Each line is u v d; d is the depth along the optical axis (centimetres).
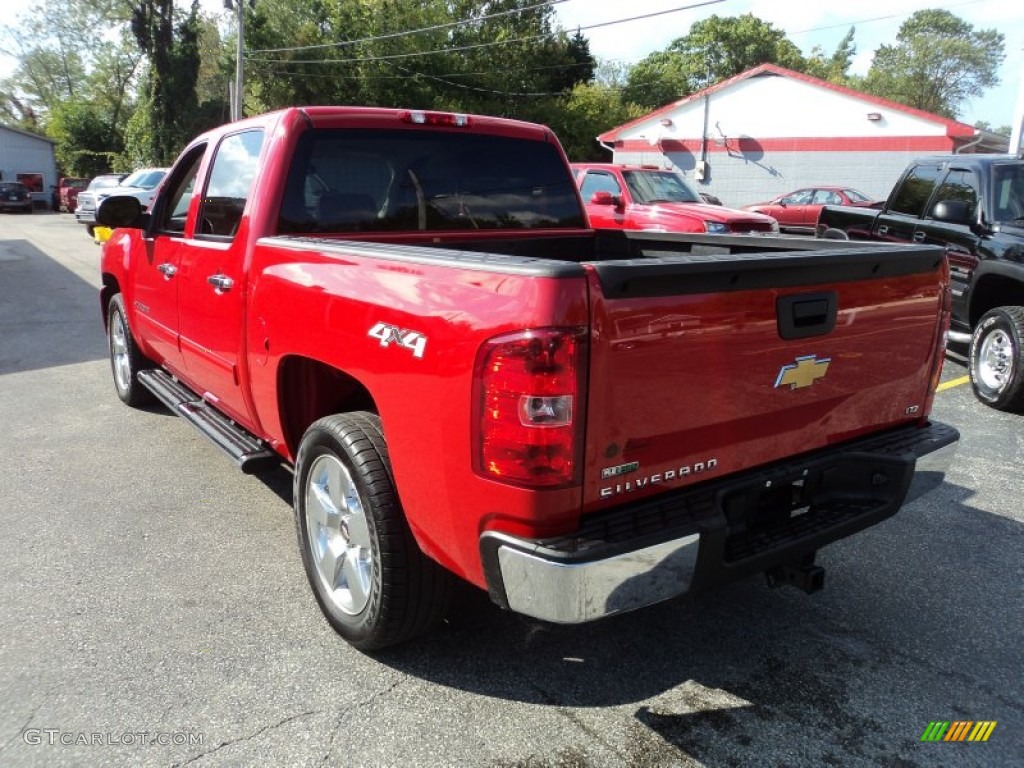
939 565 391
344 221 377
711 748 260
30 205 3984
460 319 232
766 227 1101
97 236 1777
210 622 330
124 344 615
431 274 249
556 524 226
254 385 365
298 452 325
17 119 6962
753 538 273
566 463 220
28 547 394
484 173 425
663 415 238
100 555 387
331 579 316
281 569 377
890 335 301
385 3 3503
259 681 291
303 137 363
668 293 231
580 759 254
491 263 229
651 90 5591
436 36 3591
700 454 253
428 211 406
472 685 291
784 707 282
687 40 6538
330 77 3528
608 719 274
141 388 612
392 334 258
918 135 2556
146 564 379
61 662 300
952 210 700
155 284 495
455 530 246
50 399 660
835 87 2636
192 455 529
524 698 284
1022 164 722
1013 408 651
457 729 268
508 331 218
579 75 4453
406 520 276
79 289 1293
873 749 261
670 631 330
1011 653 318
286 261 327
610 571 224
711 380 246
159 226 495
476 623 332
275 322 331
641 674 300
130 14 5362
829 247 363
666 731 268
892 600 358
